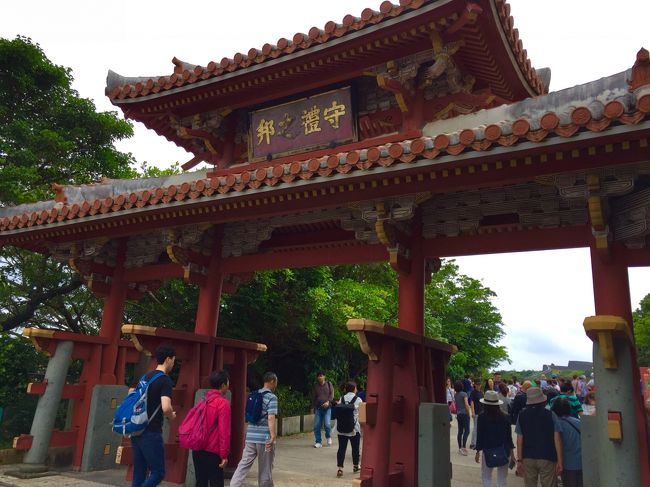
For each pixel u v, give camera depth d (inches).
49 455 383.6
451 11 312.3
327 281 756.0
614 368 194.9
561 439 280.7
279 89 407.8
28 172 586.9
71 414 435.8
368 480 239.9
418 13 318.3
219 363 382.3
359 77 395.5
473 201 308.3
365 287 815.1
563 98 266.8
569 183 240.2
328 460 482.9
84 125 712.4
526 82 399.5
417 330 299.9
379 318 777.6
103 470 389.7
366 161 256.7
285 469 428.8
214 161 471.5
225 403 265.1
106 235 405.4
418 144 242.1
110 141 741.9
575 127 205.5
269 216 352.8
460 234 311.4
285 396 722.2
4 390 502.9
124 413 240.1
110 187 455.2
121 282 450.3
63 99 708.0
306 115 404.5
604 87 251.6
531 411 284.4
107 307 443.2
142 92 428.1
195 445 255.6
